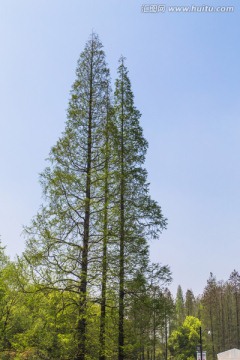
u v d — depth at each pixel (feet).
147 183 62.90
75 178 53.83
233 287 283.18
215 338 273.75
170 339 250.16
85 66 64.13
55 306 47.34
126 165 63.05
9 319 53.93
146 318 55.88
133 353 56.95
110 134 60.64
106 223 54.24
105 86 63.57
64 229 51.60
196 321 256.32
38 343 47.37
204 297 283.38
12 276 48.37
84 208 53.16
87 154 58.29
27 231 49.49
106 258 52.29
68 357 47.57
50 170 53.42
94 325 49.37
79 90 61.93
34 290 47.34
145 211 60.23
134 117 68.03
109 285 52.13
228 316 286.87
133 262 55.98
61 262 49.67
